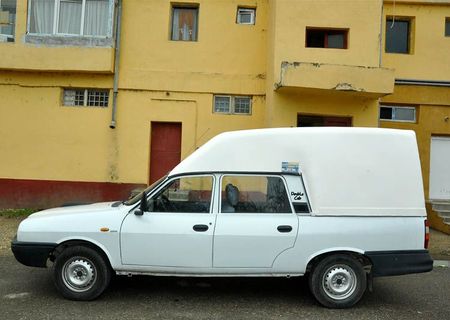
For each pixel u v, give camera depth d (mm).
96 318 4766
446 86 12516
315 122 11320
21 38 11648
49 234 5277
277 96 10875
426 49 12609
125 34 12016
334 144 5469
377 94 10453
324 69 10125
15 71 11844
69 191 11805
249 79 12016
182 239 5207
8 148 11836
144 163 11844
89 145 11844
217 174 5457
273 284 6270
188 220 5258
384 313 5191
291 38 10664
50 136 11844
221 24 12117
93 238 5242
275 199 5402
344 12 10727
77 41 11672
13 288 5781
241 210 5359
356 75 10141
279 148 5496
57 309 5012
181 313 5012
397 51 12906
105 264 5301
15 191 11789
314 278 5305
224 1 12148
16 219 10711
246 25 12141
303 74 10094
